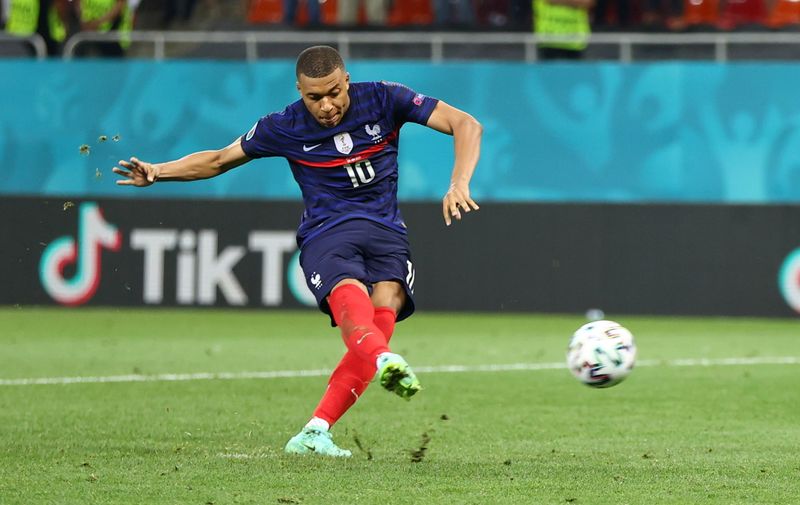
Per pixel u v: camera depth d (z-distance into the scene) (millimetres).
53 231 61406
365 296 20125
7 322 54906
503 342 47625
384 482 18484
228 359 40906
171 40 63312
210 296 61438
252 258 61188
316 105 20453
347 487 18031
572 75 60438
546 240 60750
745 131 60062
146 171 20906
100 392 32188
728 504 17062
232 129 60812
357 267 20688
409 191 60875
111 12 64750
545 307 60844
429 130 60562
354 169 21141
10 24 64812
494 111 60750
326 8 70062
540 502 17078
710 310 60281
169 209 61312
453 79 60875
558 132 60562
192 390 32750
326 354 42688
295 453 21281
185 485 18109
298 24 66500
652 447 23156
